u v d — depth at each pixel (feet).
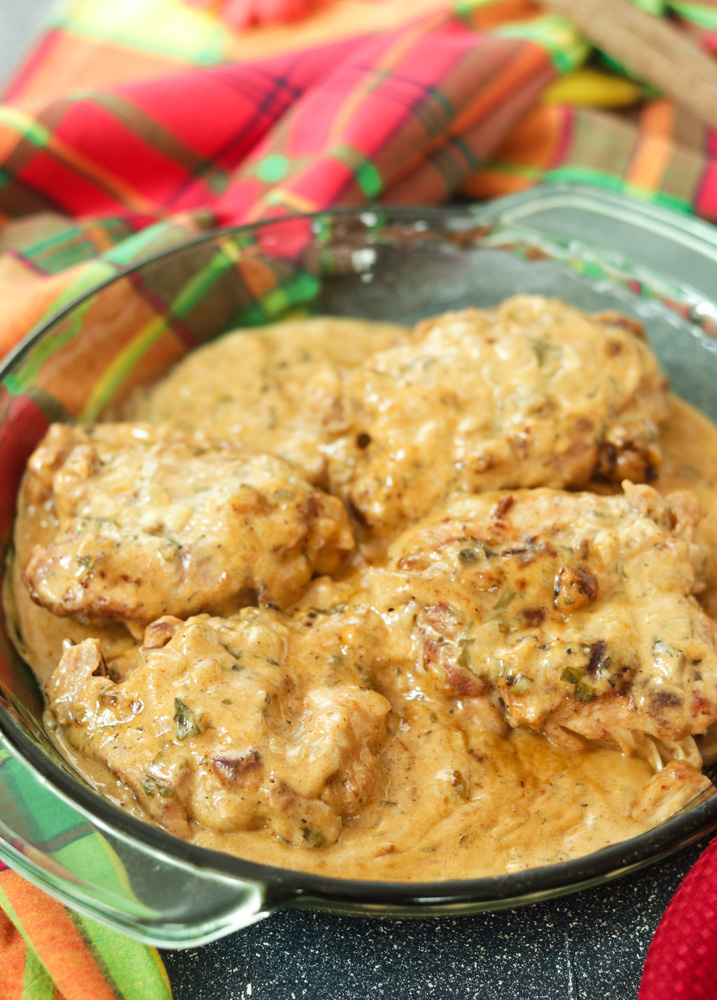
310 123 2.31
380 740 1.59
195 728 1.54
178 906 1.43
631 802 1.59
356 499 1.80
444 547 1.67
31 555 1.74
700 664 1.60
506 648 1.62
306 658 1.63
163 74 2.58
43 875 1.44
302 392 1.97
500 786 1.59
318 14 2.60
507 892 1.44
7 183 2.32
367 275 2.13
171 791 1.53
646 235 2.16
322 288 2.11
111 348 1.94
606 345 1.85
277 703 1.57
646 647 1.61
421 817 1.57
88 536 1.69
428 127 2.27
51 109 2.29
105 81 2.60
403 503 1.78
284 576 1.70
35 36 2.94
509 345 1.84
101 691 1.58
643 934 1.56
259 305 2.07
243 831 1.53
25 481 1.83
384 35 2.45
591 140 2.40
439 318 1.94
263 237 2.04
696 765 1.61
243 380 1.99
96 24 2.67
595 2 2.45
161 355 1.99
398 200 2.28
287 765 1.53
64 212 2.38
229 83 2.37
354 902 1.44
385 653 1.65
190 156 2.38
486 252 2.12
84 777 1.57
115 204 2.39
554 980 1.53
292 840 1.53
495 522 1.68
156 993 1.53
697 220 2.15
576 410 1.80
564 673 1.59
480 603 1.64
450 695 1.63
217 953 1.57
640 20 2.45
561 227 2.18
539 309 1.90
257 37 2.58
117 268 2.04
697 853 1.61
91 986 1.53
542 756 1.62
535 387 1.80
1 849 1.46
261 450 1.87
